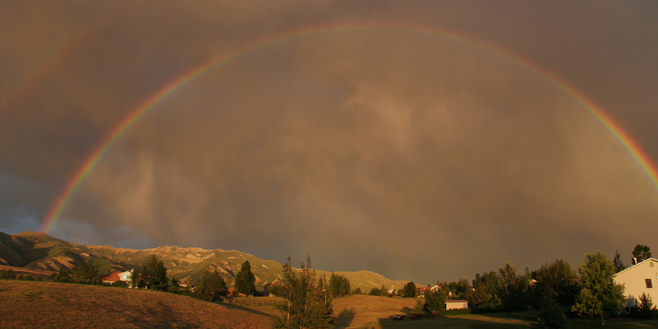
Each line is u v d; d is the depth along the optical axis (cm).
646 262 6719
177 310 6400
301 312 4988
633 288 6731
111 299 5794
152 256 11900
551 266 8788
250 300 12862
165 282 11638
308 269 5244
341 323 9356
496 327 6462
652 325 5306
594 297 5569
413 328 7025
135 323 4762
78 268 11131
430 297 10100
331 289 17825
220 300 11556
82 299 5262
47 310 4350
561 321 4462
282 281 5156
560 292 8175
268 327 6856
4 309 4053
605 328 5281
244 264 16662
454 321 8131
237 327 6381
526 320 7444
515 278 9369
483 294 13475
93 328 4134
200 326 5744
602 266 5791
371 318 10375
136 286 11338
